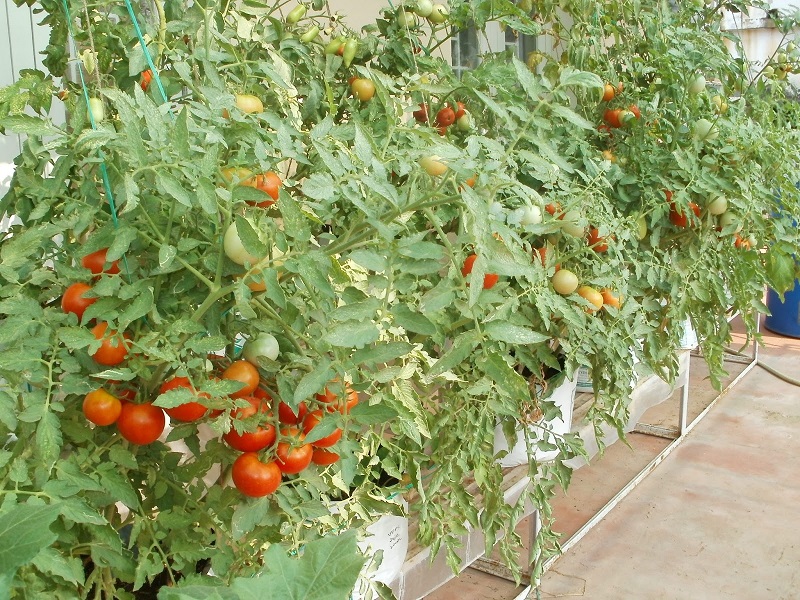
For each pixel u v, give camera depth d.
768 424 3.46
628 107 1.94
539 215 1.28
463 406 1.31
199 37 1.09
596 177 1.54
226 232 0.76
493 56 1.63
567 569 2.35
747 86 2.51
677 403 3.70
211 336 0.78
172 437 0.84
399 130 1.00
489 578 2.27
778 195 2.12
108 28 1.03
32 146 0.85
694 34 2.03
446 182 0.83
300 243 0.75
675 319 1.71
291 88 1.16
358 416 0.81
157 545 0.83
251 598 0.37
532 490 1.72
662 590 2.24
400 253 0.77
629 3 2.01
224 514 0.89
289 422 0.89
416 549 1.53
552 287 1.45
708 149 1.88
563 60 1.94
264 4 1.29
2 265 0.77
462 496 1.31
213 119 0.86
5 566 0.42
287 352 0.87
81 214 0.78
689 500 2.78
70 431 0.81
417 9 1.54
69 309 0.80
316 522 1.07
